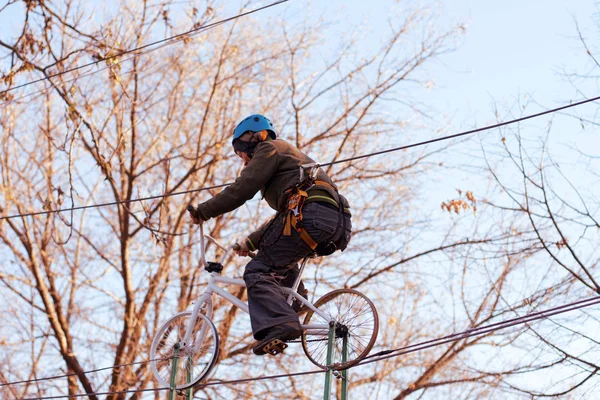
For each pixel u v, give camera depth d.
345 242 7.73
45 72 14.37
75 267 18.66
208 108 18.61
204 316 8.56
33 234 18.30
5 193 17.45
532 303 15.13
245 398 16.81
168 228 18.75
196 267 18.56
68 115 13.12
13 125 17.17
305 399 16.64
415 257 18.16
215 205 7.76
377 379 16.86
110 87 17.19
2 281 18.14
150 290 17.91
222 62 18.94
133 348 17.44
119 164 17.70
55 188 12.29
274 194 7.79
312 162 7.89
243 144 8.18
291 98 19.42
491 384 15.79
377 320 7.95
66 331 17.78
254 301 7.76
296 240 7.60
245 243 8.26
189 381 8.51
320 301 8.42
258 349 7.63
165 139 19.41
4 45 13.61
